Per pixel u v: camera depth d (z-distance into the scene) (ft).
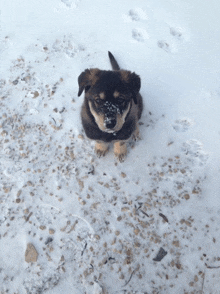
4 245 2.07
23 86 2.70
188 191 2.15
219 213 2.06
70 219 2.13
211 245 1.97
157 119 2.43
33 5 3.12
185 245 1.98
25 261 2.01
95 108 1.78
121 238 2.04
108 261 1.97
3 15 3.10
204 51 2.69
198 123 2.38
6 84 2.73
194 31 2.80
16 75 2.76
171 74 2.60
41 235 2.09
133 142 2.37
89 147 2.38
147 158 2.30
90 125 1.97
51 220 2.14
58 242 2.06
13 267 1.99
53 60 2.79
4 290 1.93
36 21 3.03
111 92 1.70
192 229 2.03
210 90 2.50
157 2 3.00
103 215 2.12
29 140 2.46
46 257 2.01
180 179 2.20
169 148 2.31
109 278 1.92
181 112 2.43
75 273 1.95
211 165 2.22
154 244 2.01
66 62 2.77
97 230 2.07
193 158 2.26
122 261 1.97
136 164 2.28
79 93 1.91
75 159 2.34
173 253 1.97
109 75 1.79
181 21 2.87
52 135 2.46
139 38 2.82
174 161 2.26
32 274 1.96
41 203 2.20
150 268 1.94
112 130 1.72
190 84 2.54
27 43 2.91
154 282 1.90
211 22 2.84
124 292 1.88
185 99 2.48
